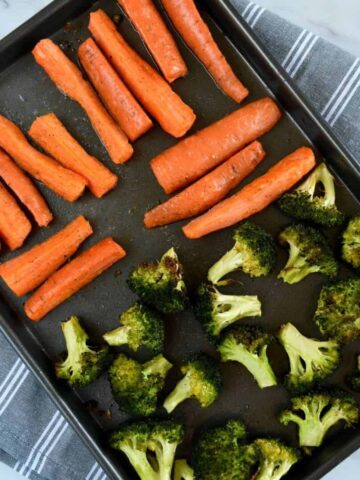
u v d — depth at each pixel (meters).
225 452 0.46
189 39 0.48
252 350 0.47
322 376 0.47
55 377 0.48
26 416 0.51
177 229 0.48
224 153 0.48
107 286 0.48
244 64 0.48
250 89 0.49
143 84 0.47
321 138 0.47
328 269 0.47
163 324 0.48
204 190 0.48
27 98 0.49
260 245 0.46
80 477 0.51
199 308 0.47
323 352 0.47
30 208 0.48
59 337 0.49
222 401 0.48
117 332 0.47
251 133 0.48
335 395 0.47
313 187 0.47
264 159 0.48
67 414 0.46
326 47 0.50
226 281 0.48
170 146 0.49
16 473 0.53
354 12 0.54
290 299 0.48
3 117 0.48
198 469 0.47
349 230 0.47
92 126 0.48
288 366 0.48
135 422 0.47
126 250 0.48
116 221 0.48
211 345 0.48
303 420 0.47
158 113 0.48
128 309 0.47
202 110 0.49
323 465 0.46
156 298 0.47
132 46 0.49
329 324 0.47
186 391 0.47
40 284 0.49
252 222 0.48
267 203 0.48
